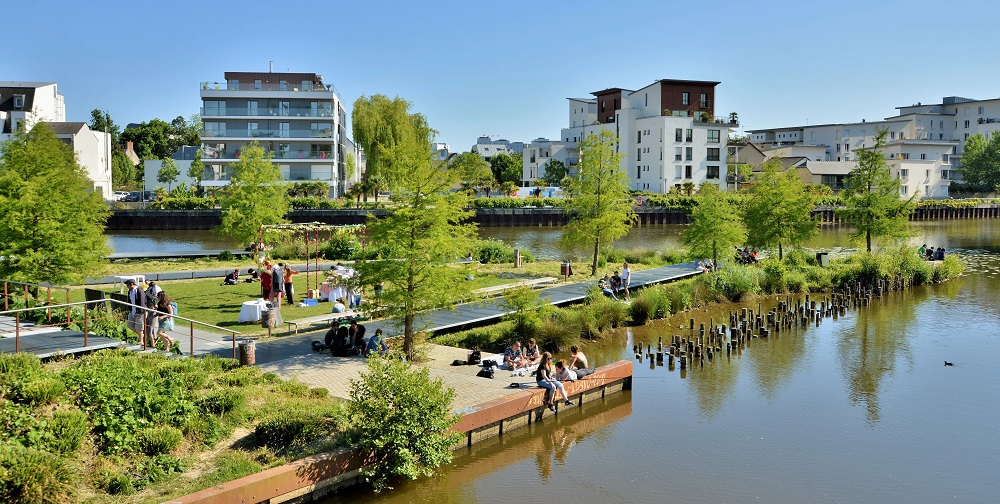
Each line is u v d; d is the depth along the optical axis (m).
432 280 19.77
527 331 23.83
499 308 26.67
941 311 33.00
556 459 15.66
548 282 34.22
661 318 29.94
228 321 24.22
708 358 24.28
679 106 96.56
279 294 26.31
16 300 22.30
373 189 80.75
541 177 117.06
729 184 99.38
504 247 44.25
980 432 17.59
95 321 20.47
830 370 22.95
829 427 17.83
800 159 110.50
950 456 16.12
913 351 25.42
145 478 11.99
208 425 13.95
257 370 17.81
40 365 15.70
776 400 19.92
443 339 22.61
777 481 14.70
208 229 74.31
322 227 42.31
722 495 14.02
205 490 11.70
